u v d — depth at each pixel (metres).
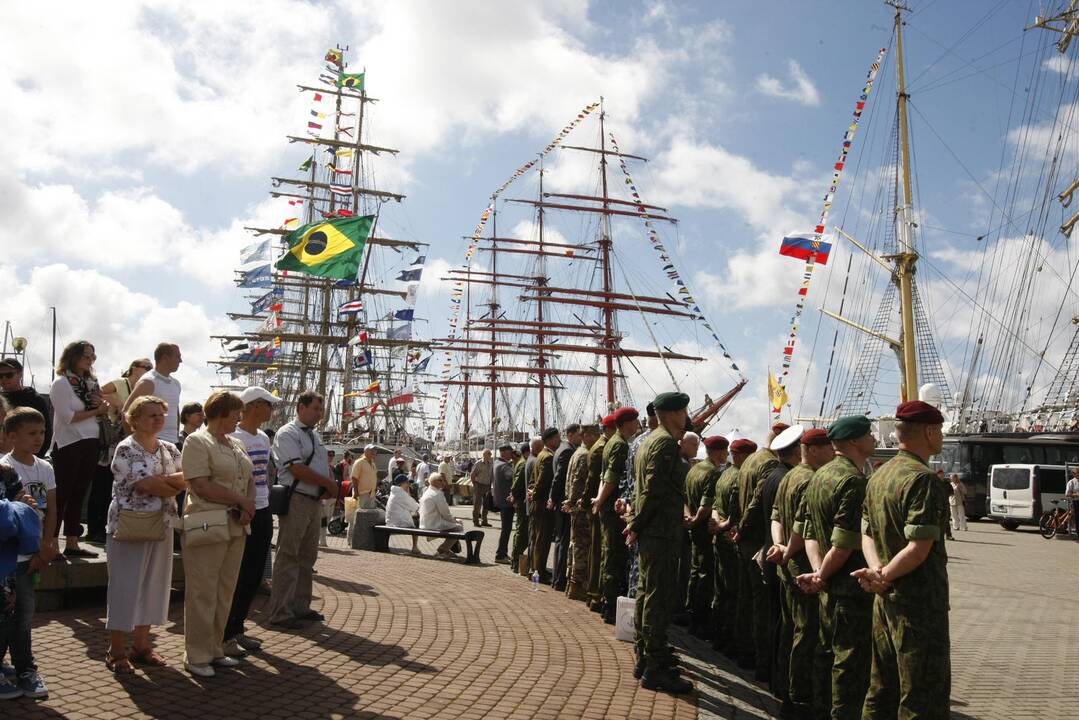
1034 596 13.62
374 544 16.56
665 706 6.47
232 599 7.20
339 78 57.84
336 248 24.23
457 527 16.23
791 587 6.30
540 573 13.16
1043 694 7.51
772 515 6.96
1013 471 31.64
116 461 6.59
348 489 21.39
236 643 7.34
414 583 12.09
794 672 6.21
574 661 7.71
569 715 6.08
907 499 4.66
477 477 23.97
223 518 6.70
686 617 10.80
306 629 8.48
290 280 60.53
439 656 7.66
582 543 11.36
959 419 45.25
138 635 6.80
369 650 7.75
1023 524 32.53
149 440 6.77
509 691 6.62
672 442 7.11
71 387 8.70
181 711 5.76
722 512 8.75
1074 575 16.61
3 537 5.38
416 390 59.16
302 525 8.72
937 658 4.58
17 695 5.74
